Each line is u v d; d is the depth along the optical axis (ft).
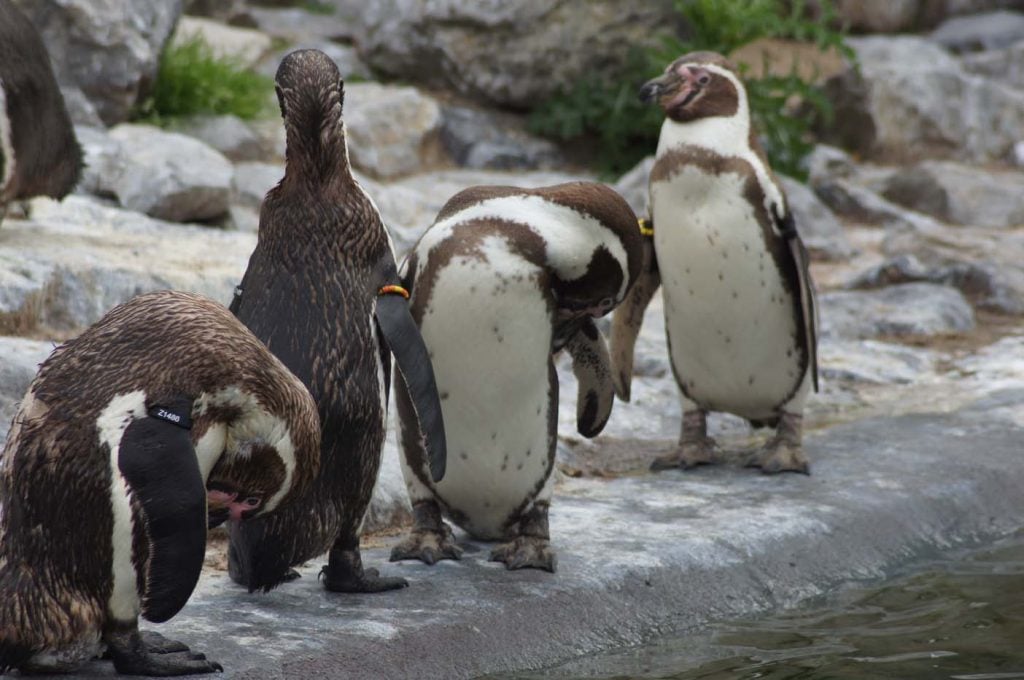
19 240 52.31
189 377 24.76
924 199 103.04
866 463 47.01
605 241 33.22
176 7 86.63
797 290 45.24
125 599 25.20
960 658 31.14
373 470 30.60
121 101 81.41
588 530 38.70
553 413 34.22
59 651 25.00
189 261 53.62
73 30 79.61
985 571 39.11
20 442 24.99
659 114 99.91
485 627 31.12
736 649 32.09
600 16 104.12
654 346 63.57
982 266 80.28
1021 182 108.27
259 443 25.75
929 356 65.31
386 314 29.68
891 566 39.60
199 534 23.97
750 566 37.06
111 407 24.56
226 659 27.68
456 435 33.76
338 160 29.53
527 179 96.43
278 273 29.32
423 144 98.37
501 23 103.04
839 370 61.26
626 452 50.11
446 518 39.50
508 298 32.09
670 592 34.81
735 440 53.06
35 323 46.83
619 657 31.58
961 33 137.49
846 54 105.60
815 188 101.40
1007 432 50.96
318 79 29.12
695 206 44.16
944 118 116.37
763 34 104.37
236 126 86.58
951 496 43.98
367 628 30.01
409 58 106.32
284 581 33.19
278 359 27.78
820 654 31.60
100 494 24.30
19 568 24.95
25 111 50.55
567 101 104.37
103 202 68.49
